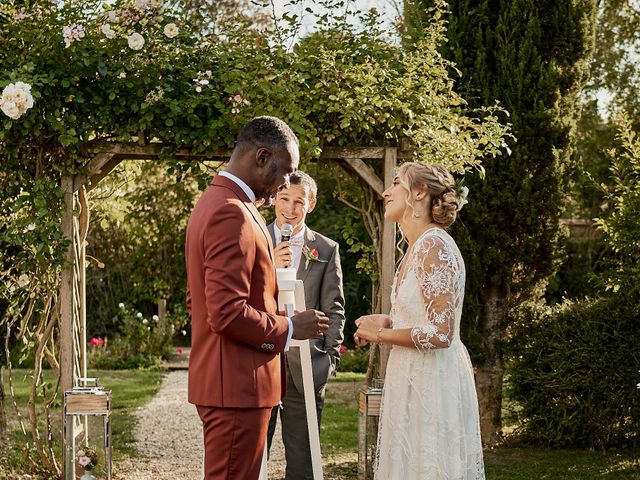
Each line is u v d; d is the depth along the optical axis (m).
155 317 11.12
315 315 2.48
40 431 5.84
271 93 4.00
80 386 4.27
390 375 2.88
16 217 4.34
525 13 5.50
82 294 4.41
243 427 2.32
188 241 2.38
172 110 3.93
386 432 2.85
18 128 4.02
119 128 4.06
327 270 3.83
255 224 2.33
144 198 10.72
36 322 5.25
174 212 11.09
